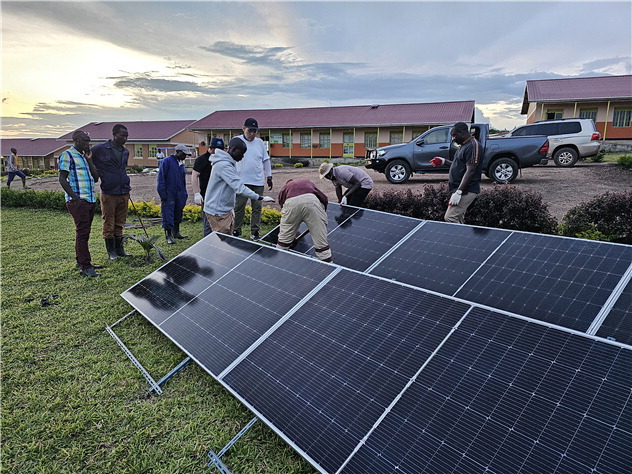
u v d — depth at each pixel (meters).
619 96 20.62
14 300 4.55
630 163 13.09
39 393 2.91
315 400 2.23
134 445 2.41
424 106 28.30
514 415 1.81
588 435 1.64
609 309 2.67
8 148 44.34
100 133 39.19
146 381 3.03
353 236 4.91
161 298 3.87
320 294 3.02
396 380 2.16
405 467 1.78
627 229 5.86
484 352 2.13
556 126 14.43
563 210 8.53
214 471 2.22
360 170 6.12
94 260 6.09
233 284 3.58
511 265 3.43
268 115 31.52
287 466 2.24
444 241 4.12
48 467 2.26
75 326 3.93
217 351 2.87
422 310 2.55
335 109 30.67
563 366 1.92
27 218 10.02
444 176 14.86
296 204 4.42
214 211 5.06
